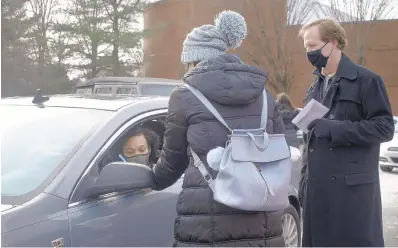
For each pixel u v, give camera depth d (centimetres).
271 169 244
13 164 300
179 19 3069
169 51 3133
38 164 294
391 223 708
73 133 314
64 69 3012
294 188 487
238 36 266
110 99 370
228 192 233
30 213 257
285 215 470
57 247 259
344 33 306
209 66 251
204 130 244
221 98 244
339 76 300
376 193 301
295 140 874
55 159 295
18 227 249
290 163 250
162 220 325
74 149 299
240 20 266
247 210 237
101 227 283
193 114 246
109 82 1153
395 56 2666
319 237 304
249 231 244
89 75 3002
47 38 2973
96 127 316
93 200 287
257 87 250
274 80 2600
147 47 3250
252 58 2620
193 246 245
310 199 308
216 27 266
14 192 275
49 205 266
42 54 2984
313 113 294
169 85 1114
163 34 3166
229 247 242
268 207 239
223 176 235
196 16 2892
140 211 311
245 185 233
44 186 276
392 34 2669
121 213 299
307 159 312
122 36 2902
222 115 246
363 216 295
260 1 2589
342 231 297
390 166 1222
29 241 249
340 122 289
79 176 285
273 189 237
